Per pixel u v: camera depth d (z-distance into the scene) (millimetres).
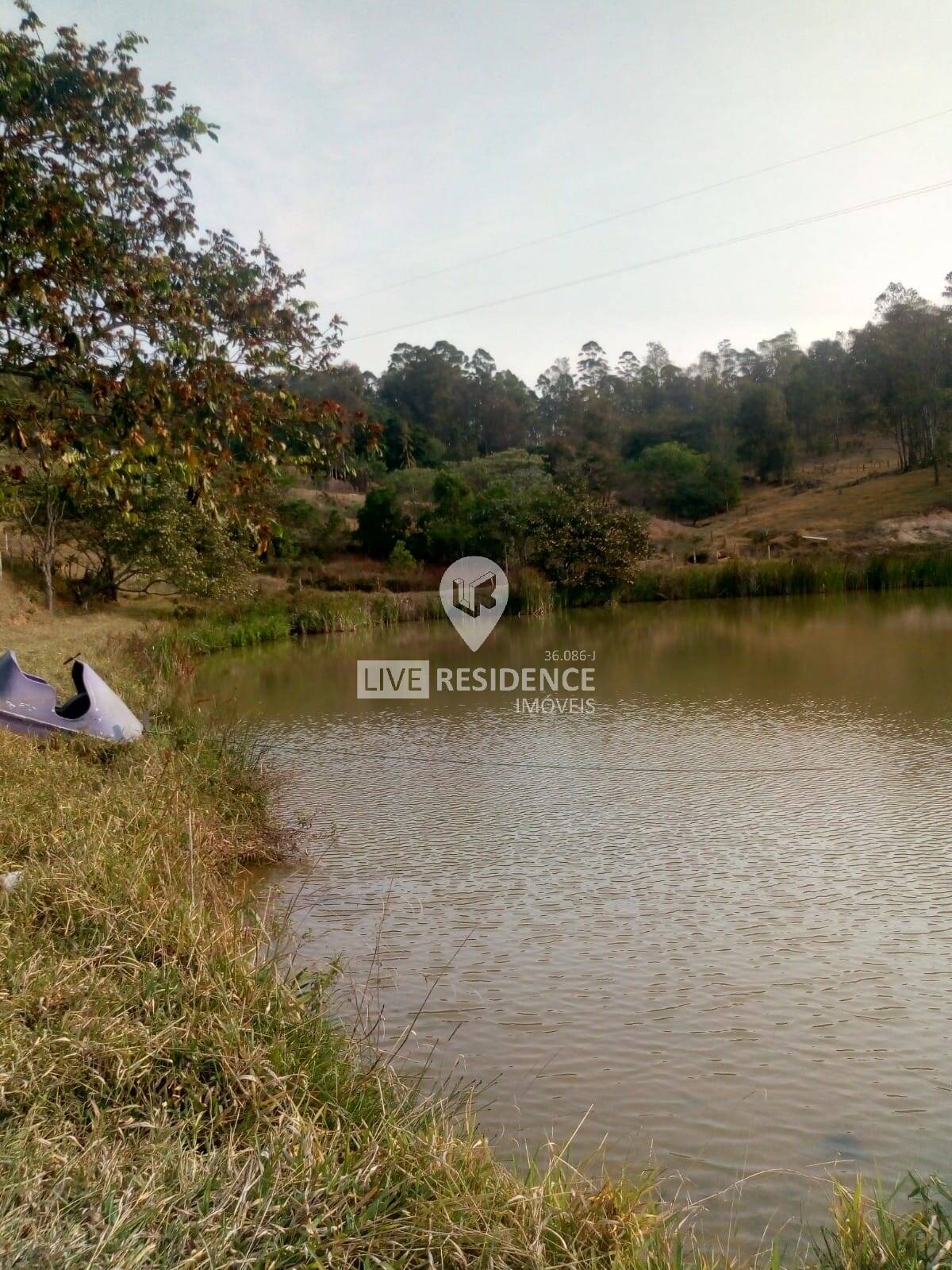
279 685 18828
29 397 7730
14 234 6793
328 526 46781
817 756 11406
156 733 9367
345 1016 5176
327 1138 3139
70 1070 3150
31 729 8281
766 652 21172
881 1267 2861
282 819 9188
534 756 12062
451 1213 2805
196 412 7648
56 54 7344
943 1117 4352
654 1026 5191
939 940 6266
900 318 71188
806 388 89375
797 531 54750
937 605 31484
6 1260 2277
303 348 8445
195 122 7691
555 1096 4504
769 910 6840
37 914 4391
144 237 7867
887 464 76562
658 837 8609
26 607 23172
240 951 4508
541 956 6121
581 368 120938
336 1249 2553
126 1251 2328
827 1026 5195
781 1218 3639
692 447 86312
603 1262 2818
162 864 5625
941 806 9219
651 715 14500
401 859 8102
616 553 35781
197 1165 2779
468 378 103500
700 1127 4270
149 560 25672
